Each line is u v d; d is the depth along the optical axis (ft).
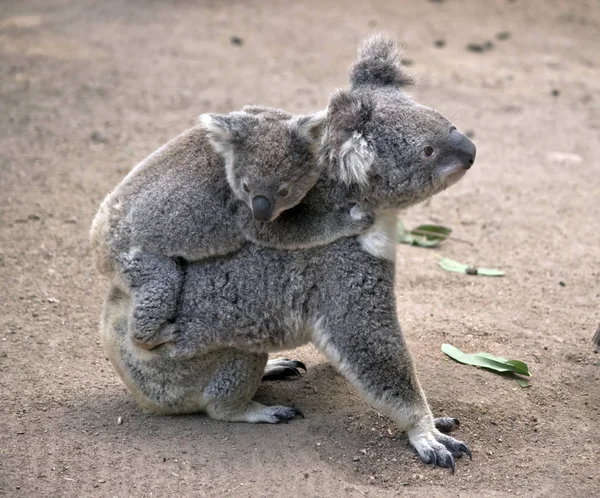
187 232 28.89
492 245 48.14
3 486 27.27
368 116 29.09
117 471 28.14
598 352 36.60
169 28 90.07
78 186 54.03
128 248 29.45
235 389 30.66
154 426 31.04
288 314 29.94
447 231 47.98
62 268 43.93
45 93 70.90
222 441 29.96
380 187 29.35
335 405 32.89
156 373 30.55
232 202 29.53
